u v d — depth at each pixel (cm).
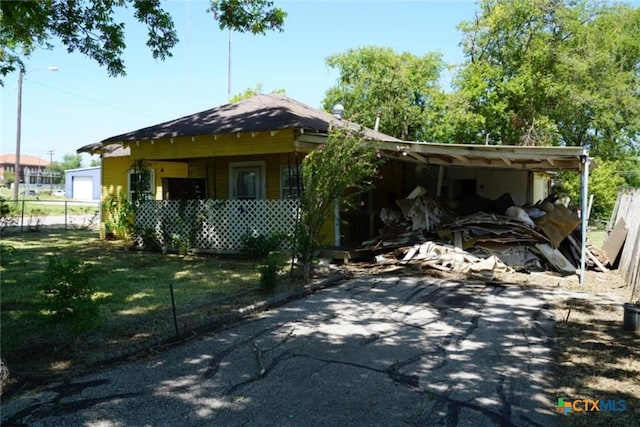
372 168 977
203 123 1252
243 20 937
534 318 649
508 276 954
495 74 2488
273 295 738
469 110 2556
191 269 995
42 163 9675
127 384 405
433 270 984
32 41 937
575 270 1011
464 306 714
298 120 1116
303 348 509
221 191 1417
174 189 1338
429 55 3142
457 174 1541
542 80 2392
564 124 2666
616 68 2616
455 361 476
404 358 483
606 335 571
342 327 593
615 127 2573
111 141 1333
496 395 395
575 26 2366
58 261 449
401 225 1221
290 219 1148
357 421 344
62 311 436
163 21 967
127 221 1474
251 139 1154
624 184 2839
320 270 972
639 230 862
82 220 2316
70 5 895
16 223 2005
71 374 421
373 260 1115
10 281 818
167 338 519
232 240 1210
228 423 339
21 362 444
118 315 612
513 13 2470
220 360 468
